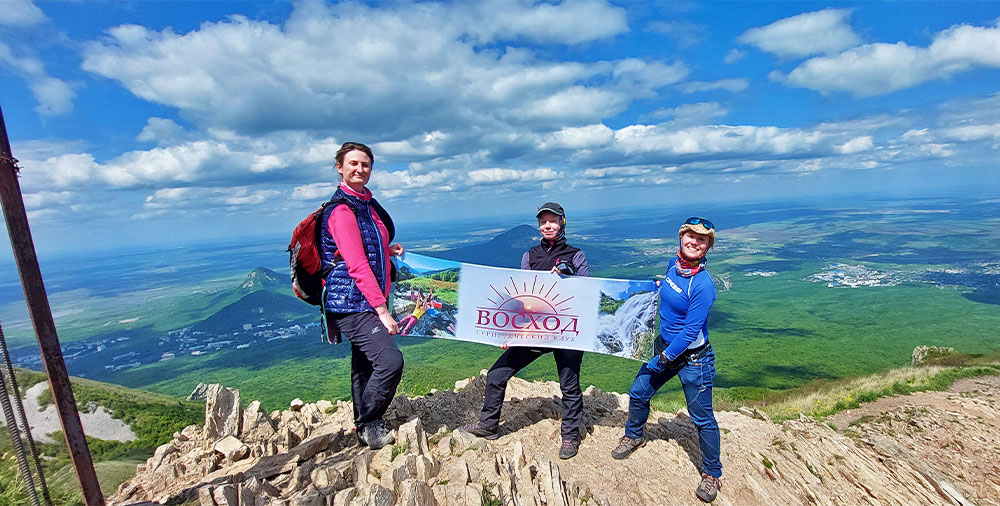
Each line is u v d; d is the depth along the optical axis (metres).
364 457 4.13
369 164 4.19
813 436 6.81
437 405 6.06
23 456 2.83
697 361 4.61
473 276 5.26
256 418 5.07
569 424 5.02
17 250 2.57
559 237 5.25
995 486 6.91
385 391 4.23
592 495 4.26
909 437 8.90
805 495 5.35
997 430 8.98
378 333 4.23
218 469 4.41
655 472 4.97
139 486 4.05
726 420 7.18
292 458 4.40
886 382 15.03
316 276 4.39
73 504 3.52
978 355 24.31
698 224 4.27
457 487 3.71
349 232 4.03
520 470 4.27
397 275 5.25
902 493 5.88
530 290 5.21
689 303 4.50
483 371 7.17
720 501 4.71
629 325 5.09
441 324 5.32
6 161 2.48
